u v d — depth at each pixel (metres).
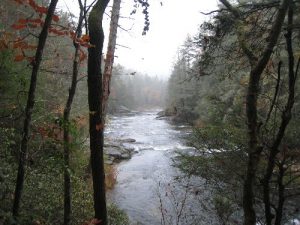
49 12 4.03
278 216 4.07
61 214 7.37
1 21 8.23
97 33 5.03
